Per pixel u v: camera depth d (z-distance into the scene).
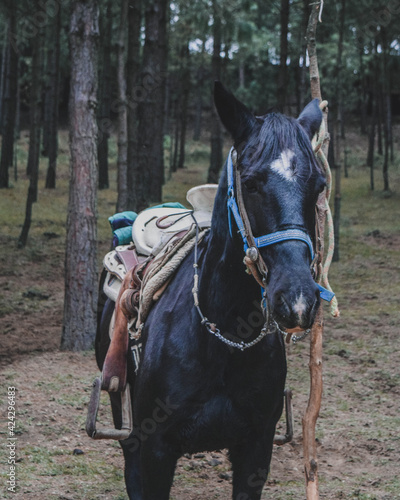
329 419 5.90
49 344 8.41
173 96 39.00
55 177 23.98
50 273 12.75
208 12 18.67
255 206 2.25
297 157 2.24
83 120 8.09
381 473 4.83
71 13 8.11
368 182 26.45
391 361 7.66
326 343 8.34
